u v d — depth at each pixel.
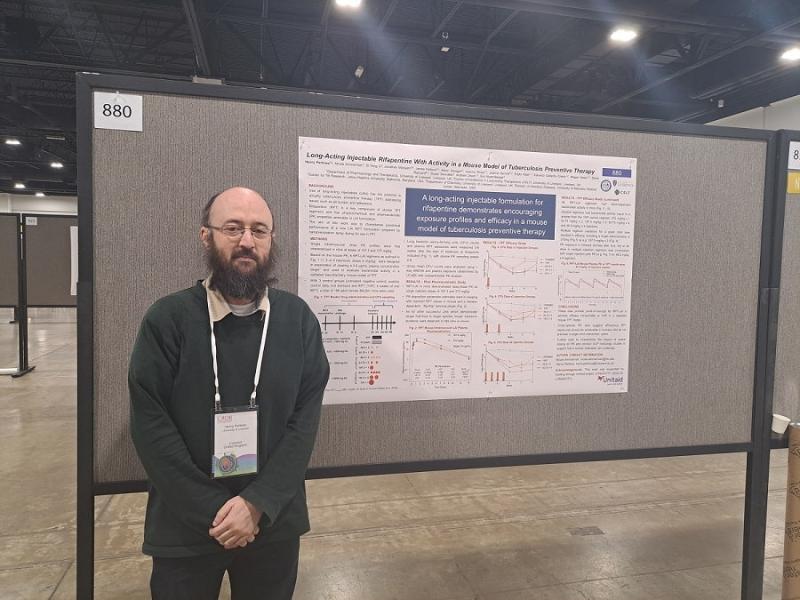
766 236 1.74
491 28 5.34
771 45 4.88
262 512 1.05
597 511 2.59
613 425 1.68
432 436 1.56
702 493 2.80
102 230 1.31
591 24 4.79
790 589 1.62
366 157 1.45
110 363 1.33
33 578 1.98
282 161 1.40
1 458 3.16
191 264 1.36
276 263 1.36
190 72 6.18
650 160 1.64
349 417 1.50
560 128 1.58
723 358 1.74
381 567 2.09
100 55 6.30
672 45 5.14
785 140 1.72
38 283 5.13
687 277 1.70
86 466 1.32
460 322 1.55
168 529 1.07
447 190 1.51
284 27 5.15
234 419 1.06
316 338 1.20
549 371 1.62
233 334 1.10
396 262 1.49
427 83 6.71
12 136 9.00
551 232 1.59
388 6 4.56
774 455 3.32
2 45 5.33
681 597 1.93
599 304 1.64
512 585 1.99
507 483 2.89
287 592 1.18
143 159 1.32
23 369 5.32
